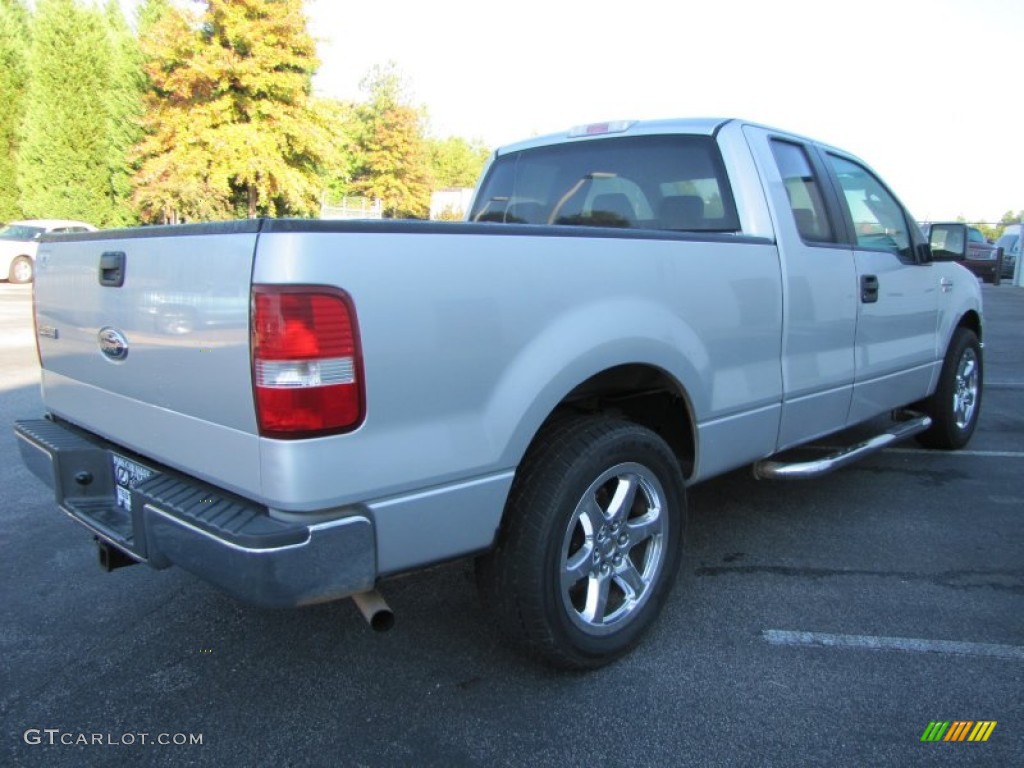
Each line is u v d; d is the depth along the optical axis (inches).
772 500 186.5
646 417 134.2
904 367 183.6
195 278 88.9
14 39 1095.6
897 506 182.4
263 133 946.7
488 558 103.9
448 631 124.3
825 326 150.2
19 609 131.3
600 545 110.2
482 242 92.5
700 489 195.0
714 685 109.7
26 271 802.2
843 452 162.9
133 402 104.3
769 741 97.7
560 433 106.1
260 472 83.4
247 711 103.7
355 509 85.0
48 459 115.6
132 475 109.3
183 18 903.7
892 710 103.9
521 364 96.5
